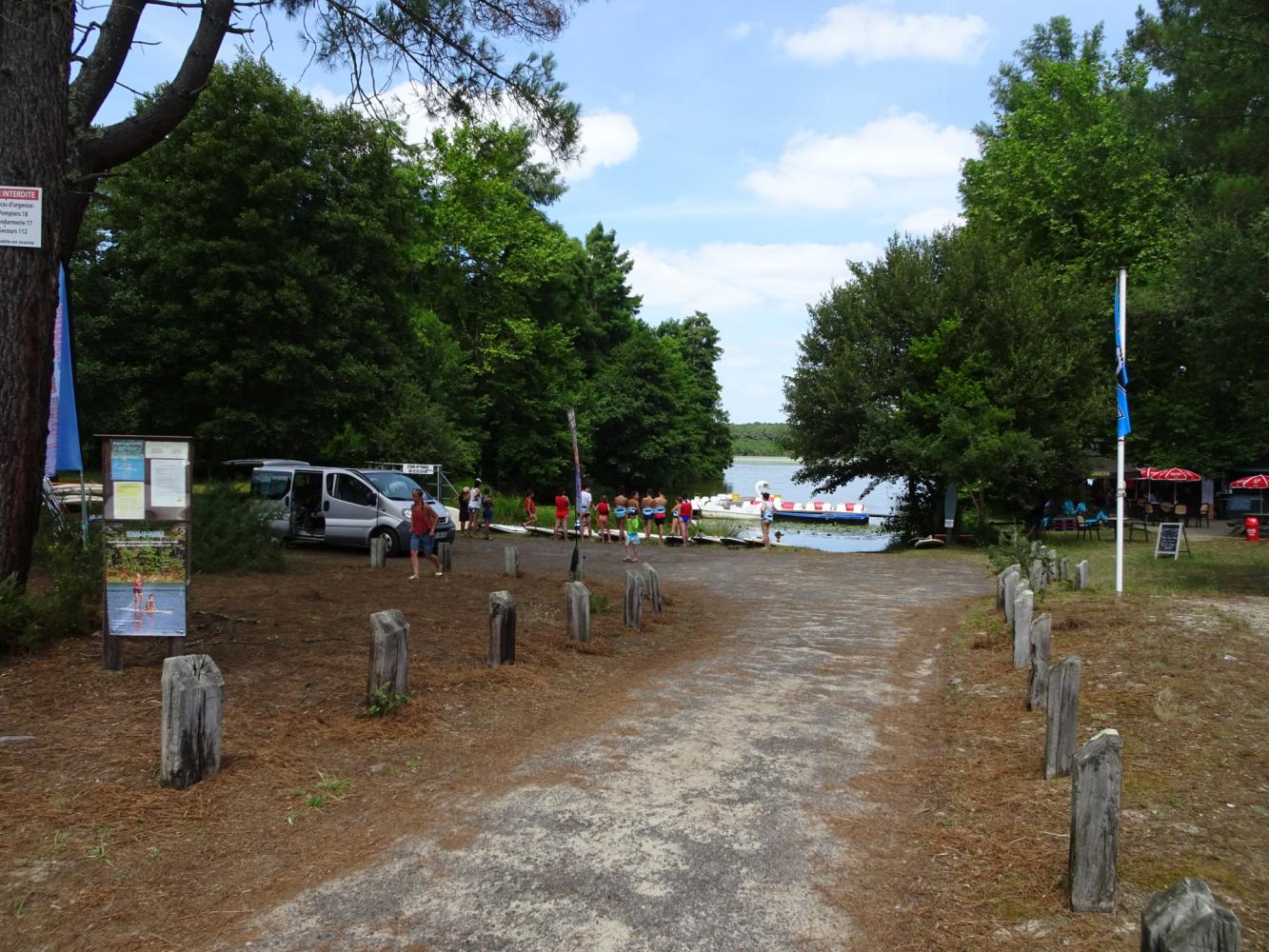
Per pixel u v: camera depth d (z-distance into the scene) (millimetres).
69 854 4570
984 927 4004
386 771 6016
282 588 13688
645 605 14031
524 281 45781
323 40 10953
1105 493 41156
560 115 11461
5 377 8297
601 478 61531
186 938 3939
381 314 30719
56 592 8961
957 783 5984
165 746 5430
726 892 4410
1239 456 36594
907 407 30734
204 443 28625
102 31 9352
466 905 4254
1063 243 35156
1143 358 34125
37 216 8266
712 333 83938
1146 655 8633
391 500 21453
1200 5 17062
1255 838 4707
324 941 3934
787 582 18562
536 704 7809
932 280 32031
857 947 3910
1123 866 4430
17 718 6449
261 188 25359
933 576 20000
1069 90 36031
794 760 6488
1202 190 26109
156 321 27203
